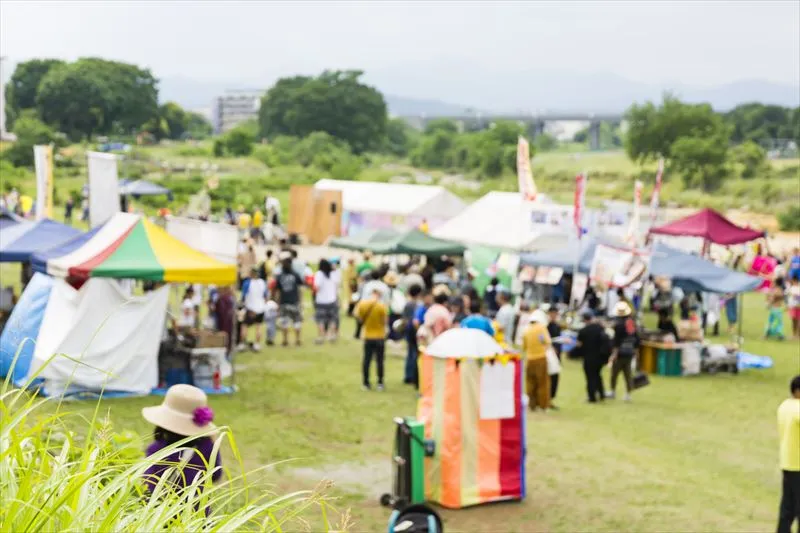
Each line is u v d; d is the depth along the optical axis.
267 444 14.70
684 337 24.03
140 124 167.25
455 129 168.62
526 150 32.22
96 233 17.98
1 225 22.06
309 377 20.53
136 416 14.98
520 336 23.36
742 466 15.06
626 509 12.52
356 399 18.50
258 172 104.50
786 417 10.87
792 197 81.06
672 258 25.62
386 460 14.32
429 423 12.43
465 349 12.30
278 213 56.72
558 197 96.12
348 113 158.88
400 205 46.19
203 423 6.38
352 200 49.59
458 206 45.78
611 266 24.91
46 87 158.12
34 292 17.30
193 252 17.56
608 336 19.62
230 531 3.30
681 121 98.75
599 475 14.13
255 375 20.45
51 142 108.94
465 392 12.30
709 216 30.34
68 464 3.47
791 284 29.98
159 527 3.24
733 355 23.83
